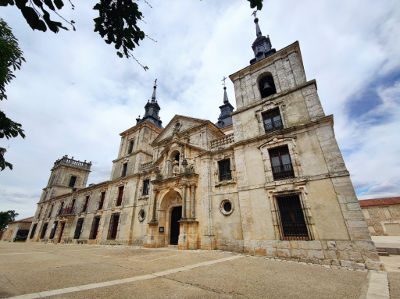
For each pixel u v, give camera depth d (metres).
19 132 3.46
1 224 47.75
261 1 3.33
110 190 25.38
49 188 39.34
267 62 16.14
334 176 10.48
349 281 6.49
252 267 8.34
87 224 26.11
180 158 18.28
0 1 2.13
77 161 41.44
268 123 14.39
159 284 5.87
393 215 30.66
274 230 11.44
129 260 10.06
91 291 5.09
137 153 24.66
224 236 13.60
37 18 2.23
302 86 13.30
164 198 18.31
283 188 11.81
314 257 9.86
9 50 3.71
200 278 6.56
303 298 4.91
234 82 17.64
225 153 15.76
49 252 13.88
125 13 2.94
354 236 9.24
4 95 3.51
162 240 17.17
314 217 10.45
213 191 15.31
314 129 11.88
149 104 30.92
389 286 5.96
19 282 5.73
